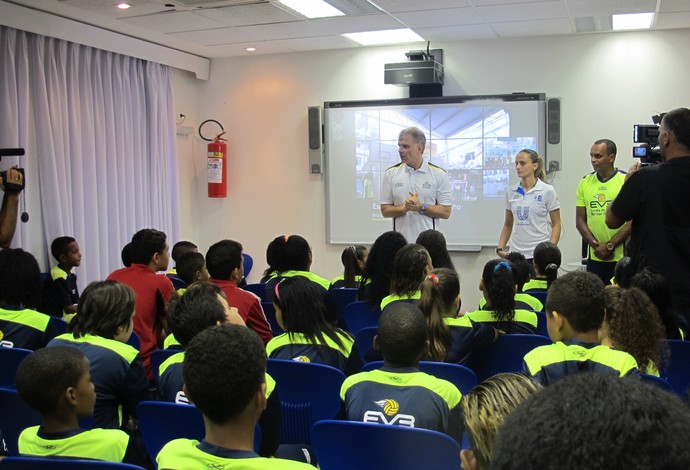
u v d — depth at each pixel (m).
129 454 2.07
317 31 6.78
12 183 4.68
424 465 1.84
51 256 6.07
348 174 7.87
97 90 6.63
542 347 2.23
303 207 8.08
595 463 0.50
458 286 3.06
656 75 6.80
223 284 3.59
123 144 6.99
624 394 0.54
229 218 8.37
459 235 7.55
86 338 2.57
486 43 7.29
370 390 2.16
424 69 7.00
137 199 7.25
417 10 5.95
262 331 3.54
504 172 7.32
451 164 7.50
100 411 2.44
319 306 2.89
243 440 1.45
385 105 7.66
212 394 1.39
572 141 7.09
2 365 2.91
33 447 1.89
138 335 3.72
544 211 5.76
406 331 2.15
